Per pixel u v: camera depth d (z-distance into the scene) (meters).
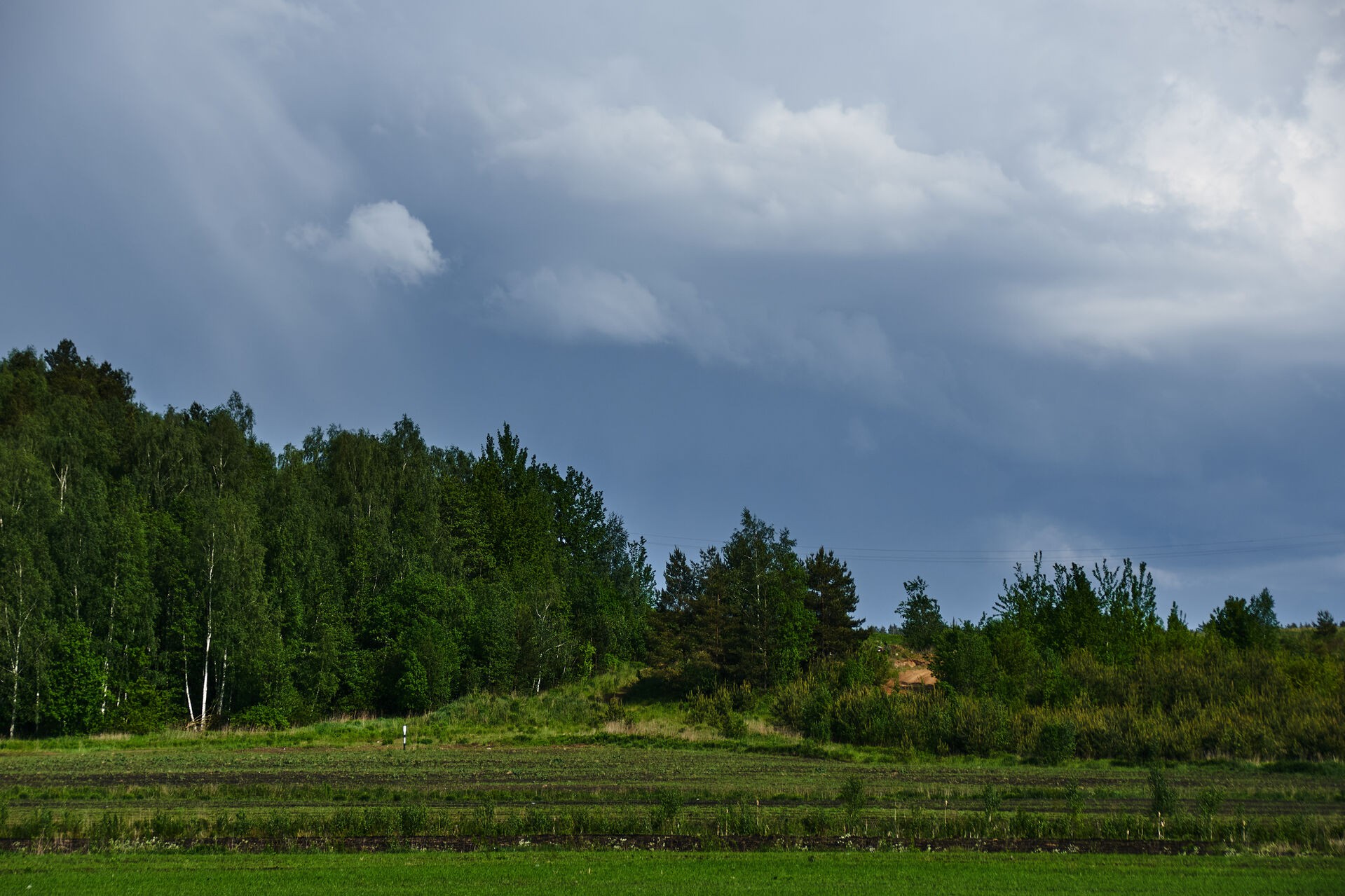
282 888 21.98
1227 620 82.75
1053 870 24.78
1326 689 68.56
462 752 56.53
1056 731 55.72
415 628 81.19
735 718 67.94
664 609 86.31
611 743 63.16
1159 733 57.59
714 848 27.30
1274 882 23.56
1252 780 47.03
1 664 65.69
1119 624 79.50
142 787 37.19
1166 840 29.12
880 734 62.22
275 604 81.19
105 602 72.75
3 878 22.80
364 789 36.81
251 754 53.81
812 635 80.75
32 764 47.91
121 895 21.39
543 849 26.69
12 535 69.62
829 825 30.22
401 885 22.36
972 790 40.53
